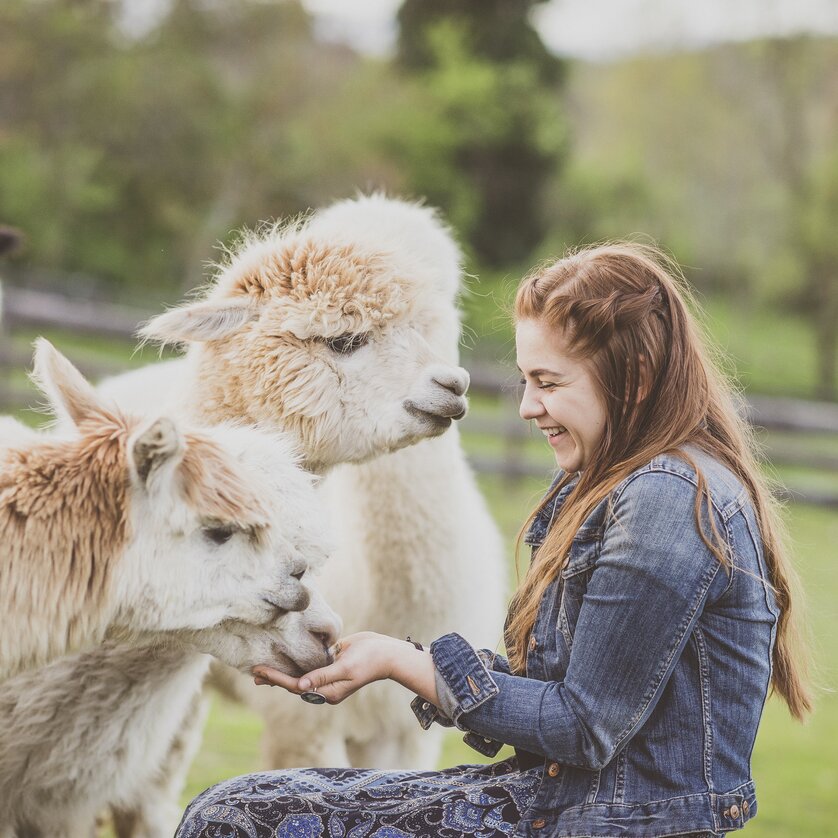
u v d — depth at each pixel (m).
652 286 2.38
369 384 3.28
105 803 3.11
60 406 2.70
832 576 10.16
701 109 35.06
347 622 3.68
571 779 2.27
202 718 3.82
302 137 26.39
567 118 35.44
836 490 15.13
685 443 2.37
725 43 34.66
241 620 2.54
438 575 3.65
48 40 24.33
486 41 33.59
